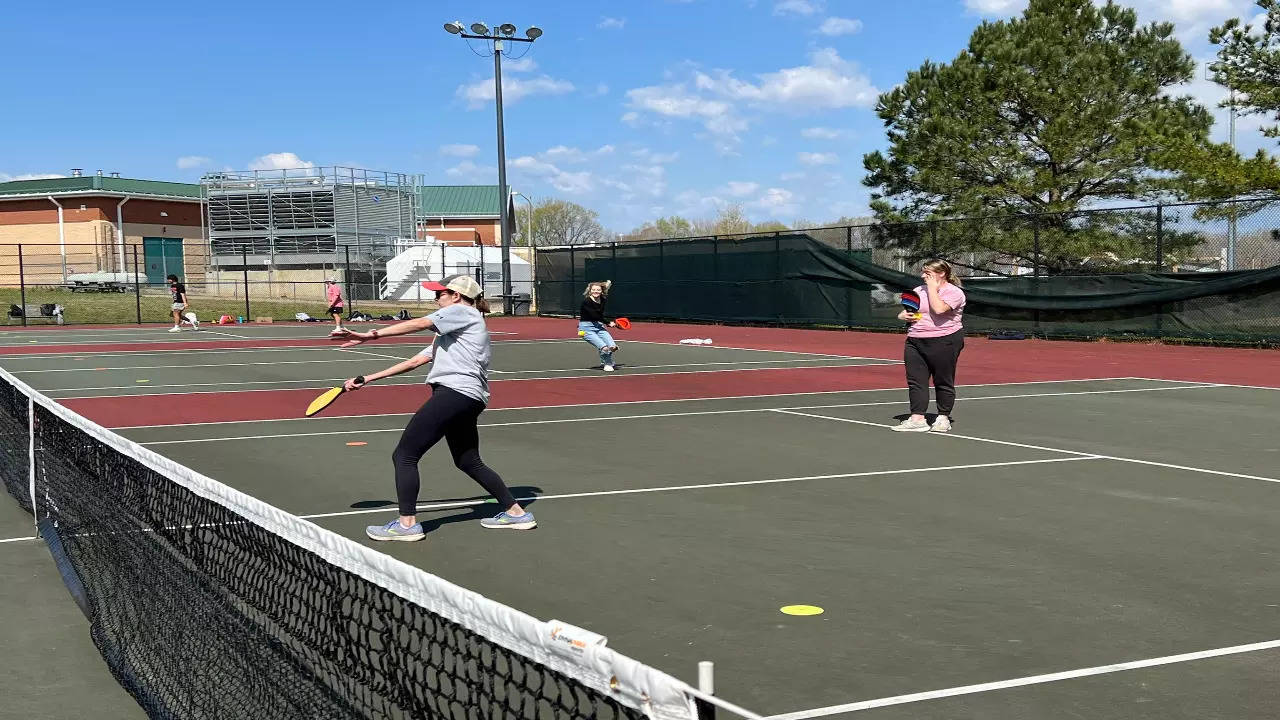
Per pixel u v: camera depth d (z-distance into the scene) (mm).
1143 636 4965
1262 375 17750
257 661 3951
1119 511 7637
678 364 21312
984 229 28703
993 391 15727
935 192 33438
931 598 5578
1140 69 32562
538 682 3967
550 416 13242
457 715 3455
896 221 31094
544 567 6211
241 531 4230
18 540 7289
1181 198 29953
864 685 4371
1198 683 4375
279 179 62625
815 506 7863
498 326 38125
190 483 4750
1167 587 5758
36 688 4613
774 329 33688
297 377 19297
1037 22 32750
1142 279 24672
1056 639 4926
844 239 33531
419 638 2867
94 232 61438
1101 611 5340
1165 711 4086
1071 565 6207
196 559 4691
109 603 5500
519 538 6902
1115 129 31391
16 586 6145
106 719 4277
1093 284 25594
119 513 5809
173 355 25141
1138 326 24906
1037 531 7047
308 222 61781
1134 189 31266
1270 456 9922
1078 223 27016
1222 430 11633
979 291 28031
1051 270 27969
